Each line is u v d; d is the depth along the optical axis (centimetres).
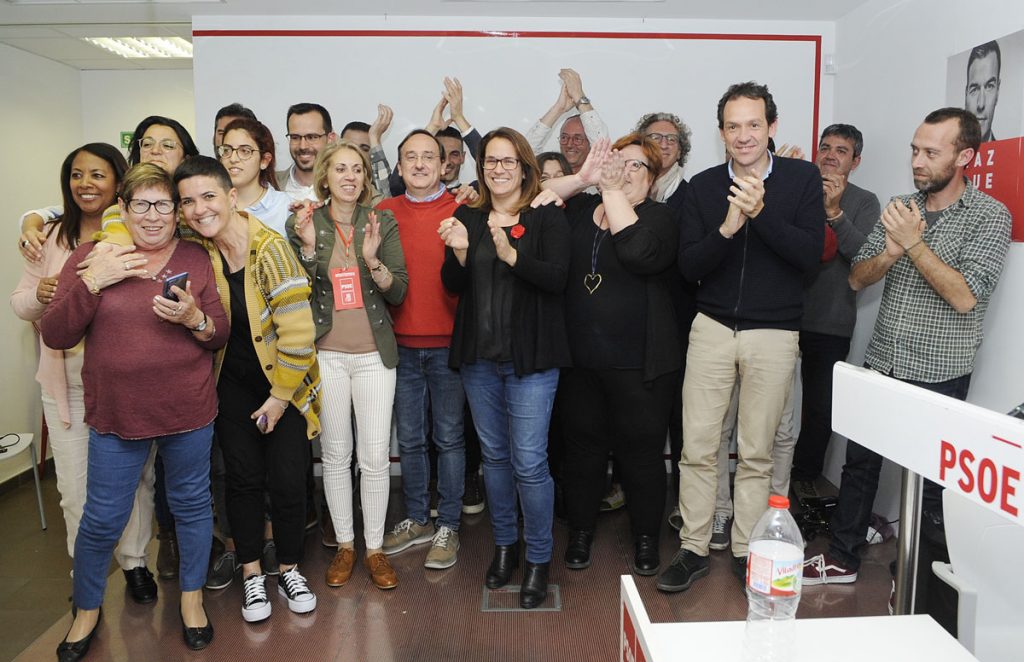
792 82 389
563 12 376
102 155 250
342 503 285
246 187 290
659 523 287
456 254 253
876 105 345
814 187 257
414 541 316
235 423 256
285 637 250
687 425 278
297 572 273
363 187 269
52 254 254
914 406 105
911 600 133
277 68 383
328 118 378
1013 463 87
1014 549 143
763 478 274
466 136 386
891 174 333
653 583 281
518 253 239
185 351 221
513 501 282
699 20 385
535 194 265
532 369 250
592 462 291
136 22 391
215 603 275
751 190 231
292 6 365
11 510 399
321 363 272
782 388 264
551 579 287
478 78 387
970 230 247
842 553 284
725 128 253
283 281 236
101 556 232
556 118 390
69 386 252
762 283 259
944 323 255
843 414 124
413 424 303
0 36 414
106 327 213
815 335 342
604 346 268
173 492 234
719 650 120
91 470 221
